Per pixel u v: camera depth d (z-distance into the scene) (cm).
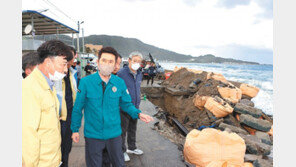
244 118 635
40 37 1526
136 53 284
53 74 133
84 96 182
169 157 333
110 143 194
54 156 131
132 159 321
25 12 961
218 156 287
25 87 116
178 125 672
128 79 292
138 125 500
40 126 122
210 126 748
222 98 867
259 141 457
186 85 1253
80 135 409
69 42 1515
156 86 1320
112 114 189
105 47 180
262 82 3997
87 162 197
